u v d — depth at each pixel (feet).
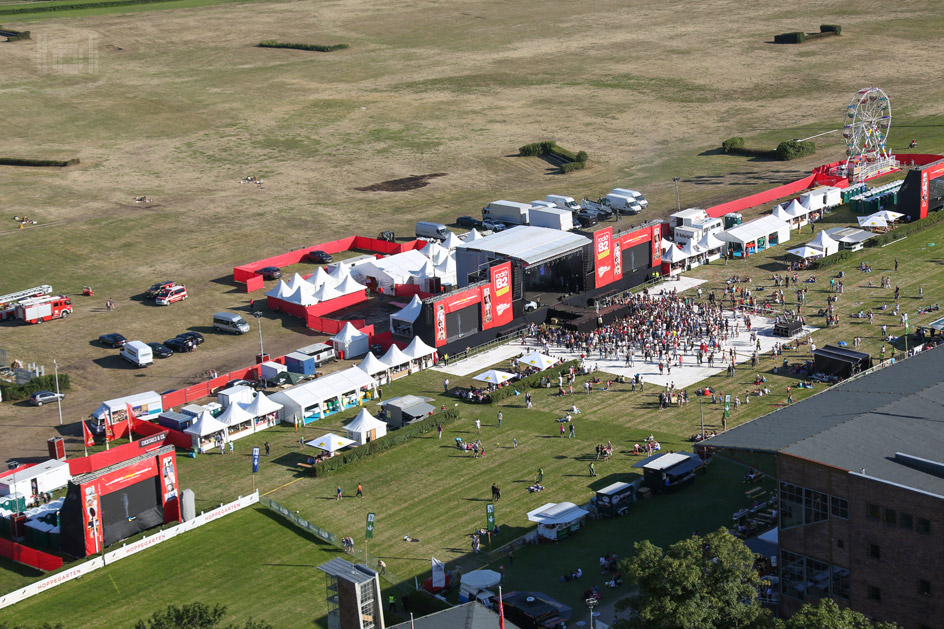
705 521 317.01
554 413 402.72
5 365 466.70
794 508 257.55
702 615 232.12
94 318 527.81
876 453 254.47
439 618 239.30
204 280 579.07
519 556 306.35
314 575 302.45
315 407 406.62
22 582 306.35
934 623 235.20
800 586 260.01
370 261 563.48
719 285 530.68
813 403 297.12
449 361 460.14
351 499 346.33
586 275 518.37
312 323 506.07
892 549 239.71
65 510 320.50
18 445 393.70
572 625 269.64
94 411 407.23
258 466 370.12
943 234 582.76
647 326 473.67
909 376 310.45
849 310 485.15
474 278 493.77
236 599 291.38
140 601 292.20
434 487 351.25
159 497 337.93
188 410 404.57
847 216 619.67
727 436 277.85
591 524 322.34
